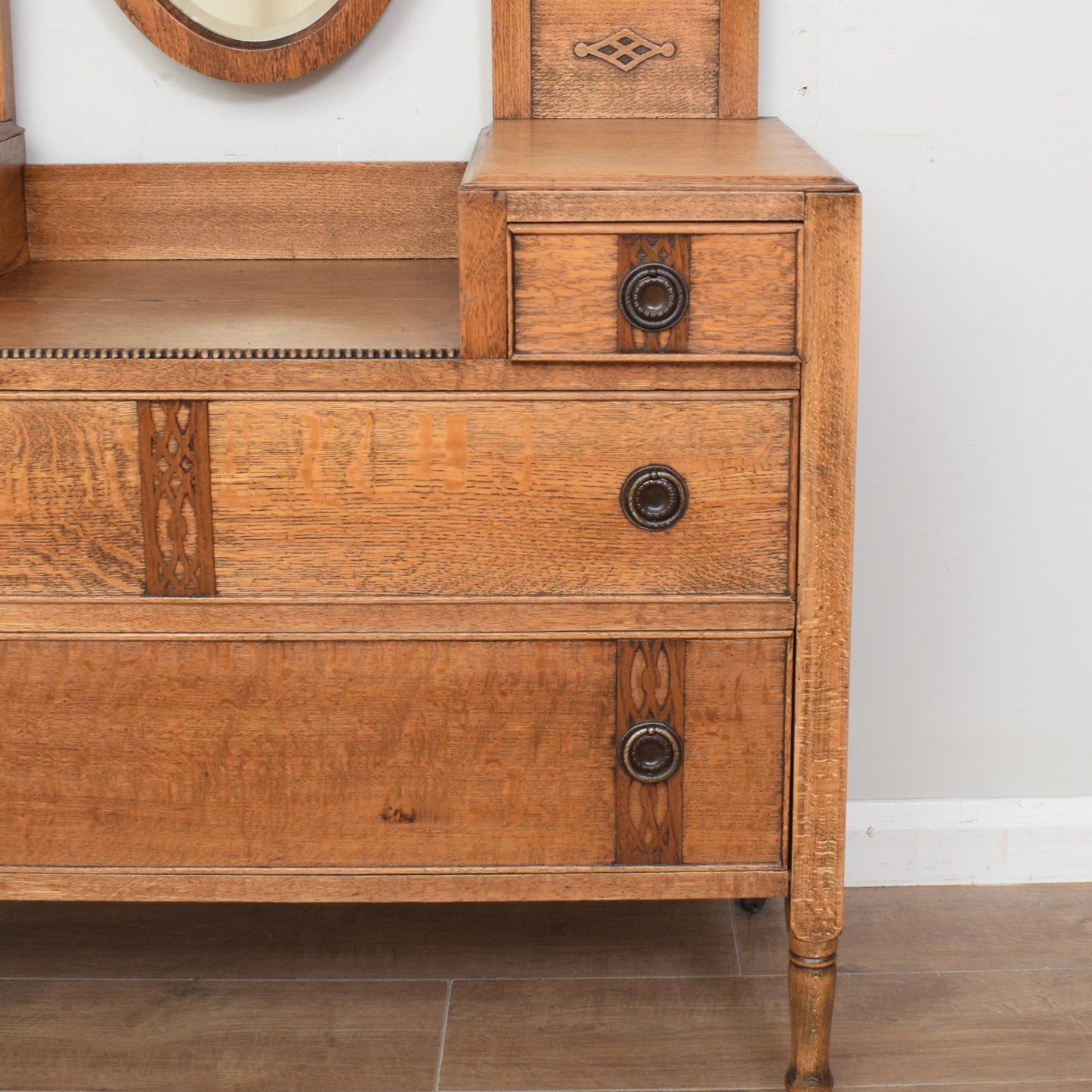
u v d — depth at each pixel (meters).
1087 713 1.93
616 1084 1.50
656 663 1.32
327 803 1.36
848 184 1.20
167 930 1.80
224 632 1.31
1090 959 1.74
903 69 1.74
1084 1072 1.52
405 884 1.37
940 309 1.81
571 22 1.64
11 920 1.82
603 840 1.37
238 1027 1.60
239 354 1.24
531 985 1.68
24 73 1.70
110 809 1.36
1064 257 1.79
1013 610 1.90
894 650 1.92
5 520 1.29
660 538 1.29
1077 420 1.84
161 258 1.71
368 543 1.29
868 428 1.84
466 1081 1.51
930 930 1.81
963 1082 1.50
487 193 1.20
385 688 1.33
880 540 1.88
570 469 1.27
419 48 1.71
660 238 1.21
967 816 1.93
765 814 1.36
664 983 1.68
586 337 1.24
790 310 1.23
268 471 1.28
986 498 1.87
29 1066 1.53
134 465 1.28
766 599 1.30
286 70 1.67
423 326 1.34
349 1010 1.63
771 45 1.73
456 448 1.27
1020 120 1.75
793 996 1.41
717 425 1.26
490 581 1.30
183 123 1.72
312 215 1.71
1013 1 1.72
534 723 1.34
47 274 1.62
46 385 1.25
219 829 1.37
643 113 1.67
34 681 1.33
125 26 1.69
